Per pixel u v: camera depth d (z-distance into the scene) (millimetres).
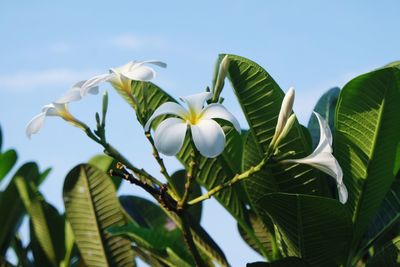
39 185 2092
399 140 1514
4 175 2174
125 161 1455
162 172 1447
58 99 1456
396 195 1583
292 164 1543
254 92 1543
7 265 1956
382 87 1487
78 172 1738
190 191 1437
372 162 1526
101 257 1745
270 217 1533
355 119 1519
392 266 1492
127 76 1444
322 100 1746
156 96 1606
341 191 1438
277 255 1604
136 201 1812
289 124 1433
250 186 1574
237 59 1541
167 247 1626
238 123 1407
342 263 1532
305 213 1483
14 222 2006
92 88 1464
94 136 1459
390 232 1650
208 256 1644
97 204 1738
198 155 1429
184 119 1410
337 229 1500
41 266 1922
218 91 1443
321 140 1448
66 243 1919
